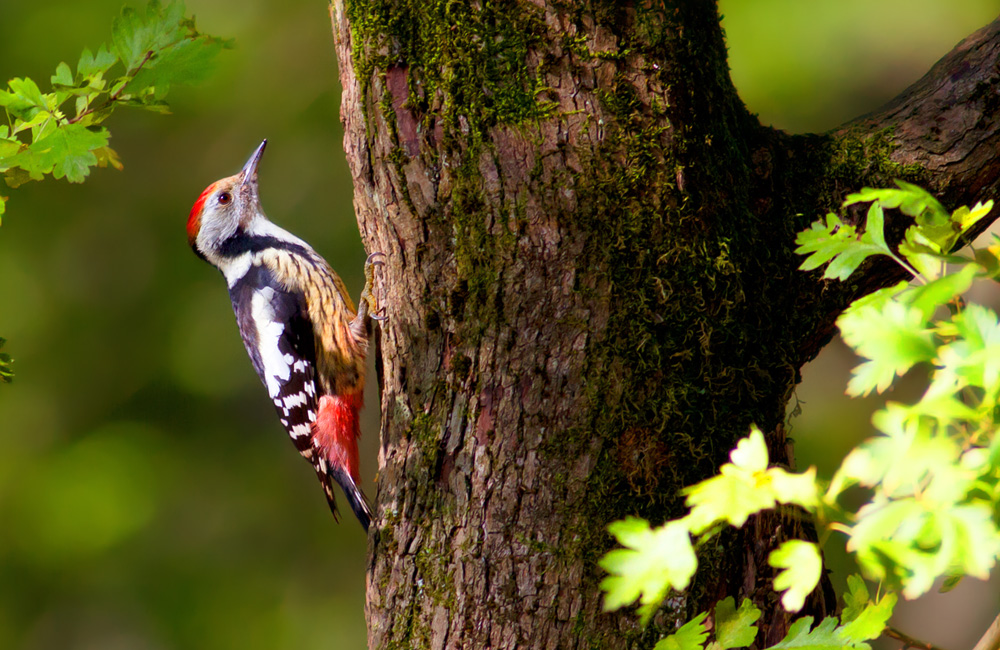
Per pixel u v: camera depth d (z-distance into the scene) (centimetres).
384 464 704
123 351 1970
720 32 664
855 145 681
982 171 675
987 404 378
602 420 620
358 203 715
